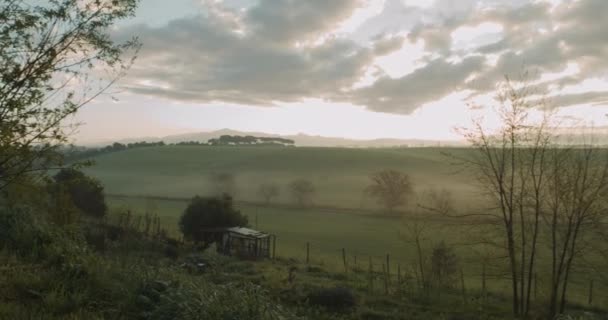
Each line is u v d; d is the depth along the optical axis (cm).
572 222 1572
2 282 621
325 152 15262
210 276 1680
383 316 1427
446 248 2086
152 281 731
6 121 563
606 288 1952
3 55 571
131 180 12200
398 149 17425
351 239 5328
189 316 581
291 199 9175
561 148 1579
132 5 645
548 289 1750
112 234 1883
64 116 610
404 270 2989
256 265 2475
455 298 1909
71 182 674
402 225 6238
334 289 1528
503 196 1655
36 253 788
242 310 615
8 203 827
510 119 1614
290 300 1480
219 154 15888
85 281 691
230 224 4212
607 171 1492
